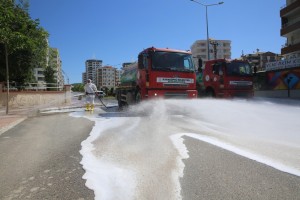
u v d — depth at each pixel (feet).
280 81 104.83
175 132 25.45
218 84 56.24
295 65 98.58
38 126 34.04
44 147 21.39
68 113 51.55
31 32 79.51
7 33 49.19
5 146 22.48
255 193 11.74
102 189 12.68
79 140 23.41
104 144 21.33
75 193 12.39
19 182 14.03
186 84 43.62
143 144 20.88
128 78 52.37
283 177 13.39
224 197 11.47
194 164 15.72
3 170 15.99
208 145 20.06
